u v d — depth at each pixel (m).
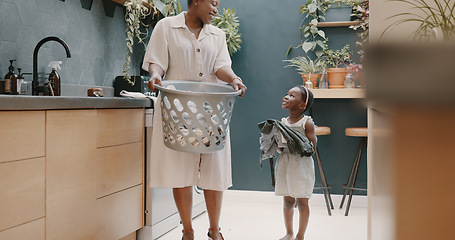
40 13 2.56
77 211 1.99
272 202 3.98
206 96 1.83
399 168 0.16
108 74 3.27
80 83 2.94
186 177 2.21
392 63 0.15
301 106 2.46
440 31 0.88
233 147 4.09
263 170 4.04
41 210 1.76
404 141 0.16
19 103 1.60
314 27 3.83
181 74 2.25
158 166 2.20
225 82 2.45
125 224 2.42
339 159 3.91
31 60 2.50
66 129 1.90
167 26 2.25
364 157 3.88
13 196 1.61
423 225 0.17
